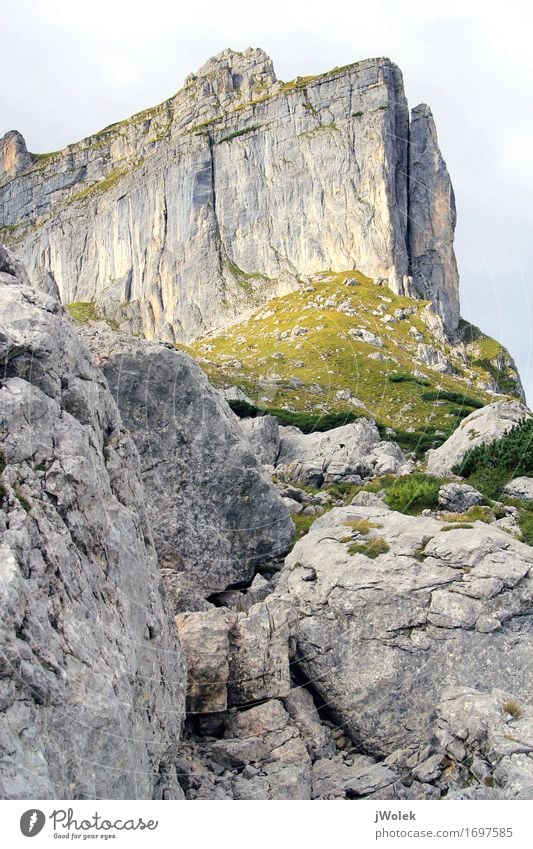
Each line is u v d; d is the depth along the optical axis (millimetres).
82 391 12383
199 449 19797
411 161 118375
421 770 13633
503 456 27969
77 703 9555
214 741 14422
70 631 9992
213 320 116938
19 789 8398
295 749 14133
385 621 15695
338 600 16000
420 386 66875
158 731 11680
